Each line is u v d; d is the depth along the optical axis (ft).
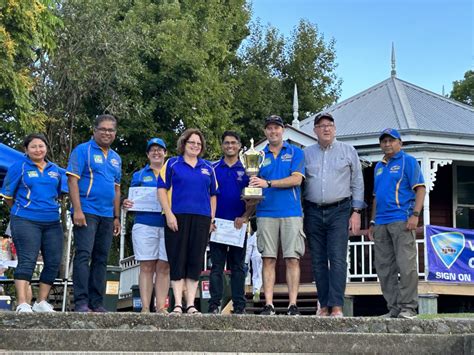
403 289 28.45
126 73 71.31
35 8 54.65
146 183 30.25
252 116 107.65
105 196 28.09
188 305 27.02
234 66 113.19
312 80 117.70
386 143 29.30
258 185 28.43
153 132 80.23
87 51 69.26
